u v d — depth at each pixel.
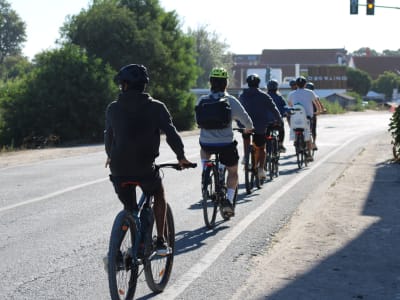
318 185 14.46
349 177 15.42
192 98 44.00
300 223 10.10
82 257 8.30
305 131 17.94
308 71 106.31
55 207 12.00
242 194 13.26
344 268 7.50
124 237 6.12
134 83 6.30
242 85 144.62
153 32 42.00
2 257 8.30
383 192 12.95
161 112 6.30
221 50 116.62
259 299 6.43
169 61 43.06
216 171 10.14
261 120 13.30
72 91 36.16
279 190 13.77
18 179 16.23
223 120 9.80
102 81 36.78
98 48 41.38
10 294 6.76
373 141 27.86
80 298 6.63
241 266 7.74
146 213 6.48
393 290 6.70
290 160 20.08
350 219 10.23
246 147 13.32
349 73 125.44
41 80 36.47
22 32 157.12
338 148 24.50
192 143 27.98
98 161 20.97
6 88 37.06
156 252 6.61
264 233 9.52
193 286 6.96
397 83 130.88
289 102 18.33
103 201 12.67
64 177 16.55
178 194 13.38
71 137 36.84
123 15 41.34
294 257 8.00
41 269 7.74
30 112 35.97
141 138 6.21
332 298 6.46
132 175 6.27
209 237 9.32
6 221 10.66
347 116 64.56
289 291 6.67
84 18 41.22
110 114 6.30
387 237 8.98
